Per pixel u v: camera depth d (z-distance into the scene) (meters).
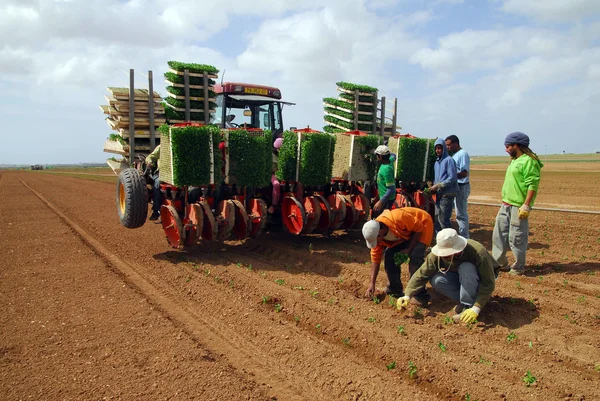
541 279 6.62
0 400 3.47
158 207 8.73
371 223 5.14
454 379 3.87
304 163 8.34
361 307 5.50
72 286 6.29
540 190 22.64
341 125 11.72
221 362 4.16
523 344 4.55
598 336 4.72
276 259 7.98
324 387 3.80
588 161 78.19
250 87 9.83
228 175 7.93
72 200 18.80
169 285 6.41
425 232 5.39
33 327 4.87
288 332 4.82
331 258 7.88
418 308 5.45
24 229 11.09
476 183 29.17
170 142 7.27
